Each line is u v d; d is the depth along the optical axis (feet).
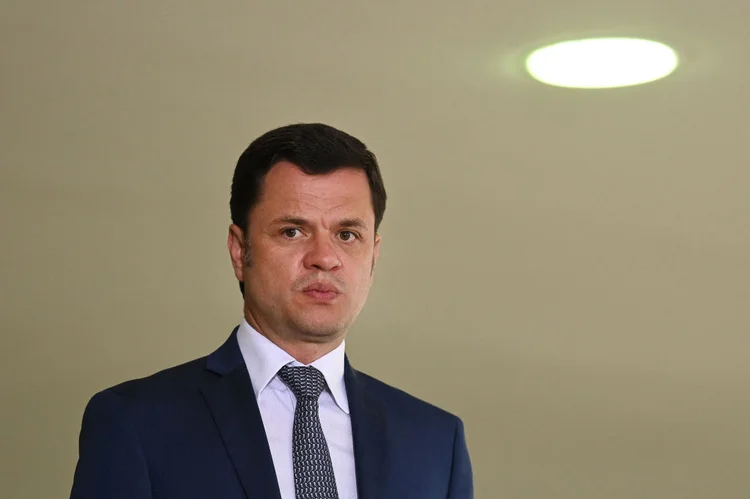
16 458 36.83
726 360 38.50
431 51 34.60
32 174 36.37
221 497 17.03
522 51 34.32
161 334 37.58
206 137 36.47
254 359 18.47
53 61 34.78
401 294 38.27
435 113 36.37
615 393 38.70
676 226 37.73
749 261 37.88
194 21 33.96
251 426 17.67
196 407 17.87
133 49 34.63
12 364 36.83
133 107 35.81
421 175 37.42
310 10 33.58
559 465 38.70
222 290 37.78
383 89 35.76
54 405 37.04
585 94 35.76
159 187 36.99
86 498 16.84
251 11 33.68
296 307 17.88
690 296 38.24
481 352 38.65
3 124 35.73
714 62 34.37
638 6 32.68
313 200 17.90
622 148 36.81
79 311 37.17
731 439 38.63
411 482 18.63
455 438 20.01
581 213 37.88
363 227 18.31
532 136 36.78
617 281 38.37
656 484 38.65
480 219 38.01
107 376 37.27
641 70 34.99
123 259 37.27
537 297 38.55
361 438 18.49
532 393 38.75
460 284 38.45
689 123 36.09
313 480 17.67
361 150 18.63
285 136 18.22
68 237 36.94
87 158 36.45
